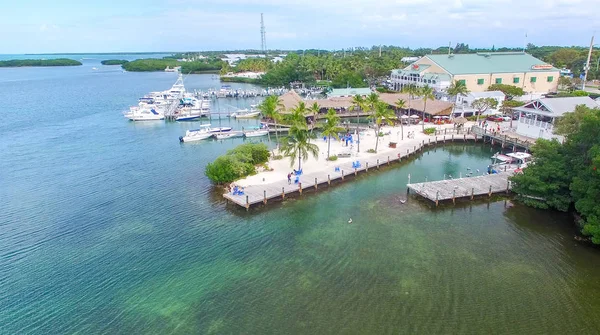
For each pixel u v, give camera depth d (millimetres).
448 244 40438
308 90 165625
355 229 44188
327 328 28609
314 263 37344
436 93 123188
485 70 125875
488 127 86375
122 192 56000
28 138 89688
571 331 28000
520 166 59062
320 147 76188
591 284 33312
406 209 49281
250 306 31281
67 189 57281
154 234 43594
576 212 46031
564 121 51250
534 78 128375
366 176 61812
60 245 41375
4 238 42844
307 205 50938
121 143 85562
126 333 28734
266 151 66438
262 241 41844
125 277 35719
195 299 32406
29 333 29000
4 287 34375
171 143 86062
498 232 42844
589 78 146000
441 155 74188
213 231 44219
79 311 31250
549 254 38125
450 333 27922
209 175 57656
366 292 32719
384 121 97938
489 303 31109
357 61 190875
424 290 32844
